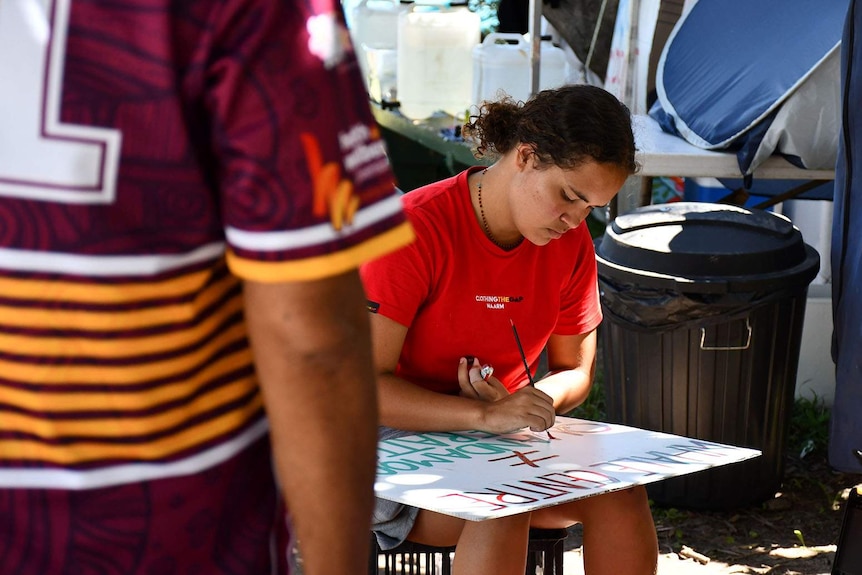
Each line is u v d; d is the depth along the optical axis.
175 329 1.03
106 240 0.98
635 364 3.65
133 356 1.02
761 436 3.69
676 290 3.44
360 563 1.14
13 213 0.97
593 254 2.65
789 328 3.58
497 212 2.39
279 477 1.12
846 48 3.37
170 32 0.95
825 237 5.06
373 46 6.75
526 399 2.35
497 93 2.54
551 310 2.54
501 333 2.48
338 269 1.02
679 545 3.59
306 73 0.99
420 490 2.02
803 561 3.48
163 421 1.05
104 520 1.07
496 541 2.17
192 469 1.08
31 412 1.02
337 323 1.04
